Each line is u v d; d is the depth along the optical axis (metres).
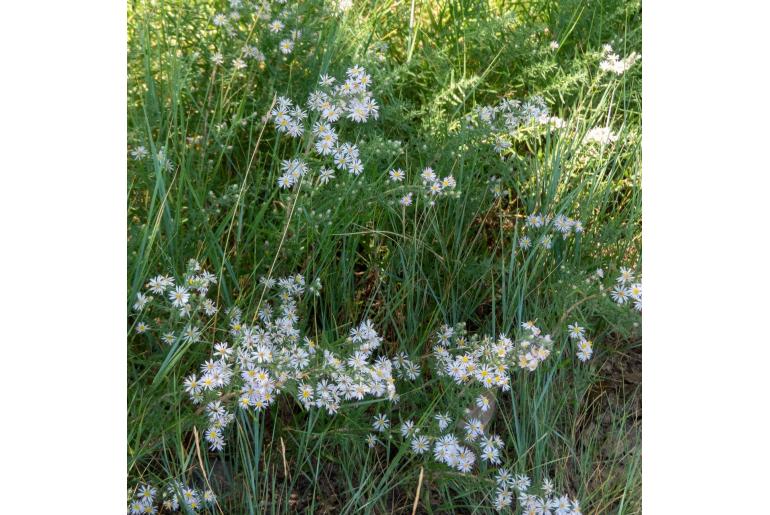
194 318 2.33
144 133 2.50
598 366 2.89
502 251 2.72
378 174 2.80
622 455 2.63
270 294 2.54
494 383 2.34
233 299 2.54
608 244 2.93
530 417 2.53
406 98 3.26
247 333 2.22
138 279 2.21
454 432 2.45
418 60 3.21
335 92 2.61
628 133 3.17
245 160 2.78
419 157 2.88
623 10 3.44
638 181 3.04
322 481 2.46
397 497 2.44
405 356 2.55
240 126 2.79
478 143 2.85
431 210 2.83
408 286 2.69
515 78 3.33
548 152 2.98
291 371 2.20
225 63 2.80
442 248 2.79
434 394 2.53
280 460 2.44
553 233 2.84
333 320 2.62
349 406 2.30
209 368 2.15
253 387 2.14
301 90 2.82
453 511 2.39
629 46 3.45
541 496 2.39
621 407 2.78
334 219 2.56
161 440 2.21
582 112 3.37
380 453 2.50
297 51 2.79
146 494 2.14
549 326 2.67
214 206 2.53
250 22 2.86
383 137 2.74
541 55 3.37
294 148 2.65
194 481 2.31
